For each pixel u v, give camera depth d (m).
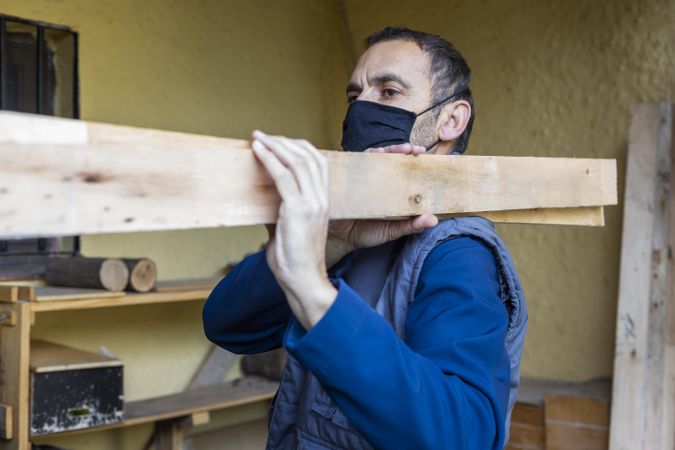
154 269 3.05
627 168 3.38
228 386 3.71
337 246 1.31
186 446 3.72
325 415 1.29
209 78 3.81
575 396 3.32
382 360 0.98
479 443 1.06
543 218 1.44
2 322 2.70
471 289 1.19
